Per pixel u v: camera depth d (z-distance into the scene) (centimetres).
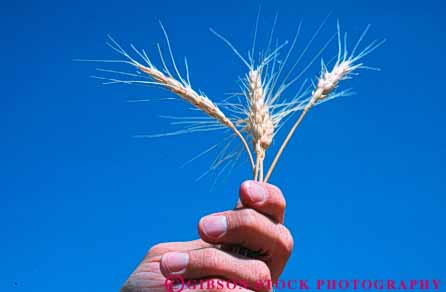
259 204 68
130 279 79
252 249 69
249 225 68
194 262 67
